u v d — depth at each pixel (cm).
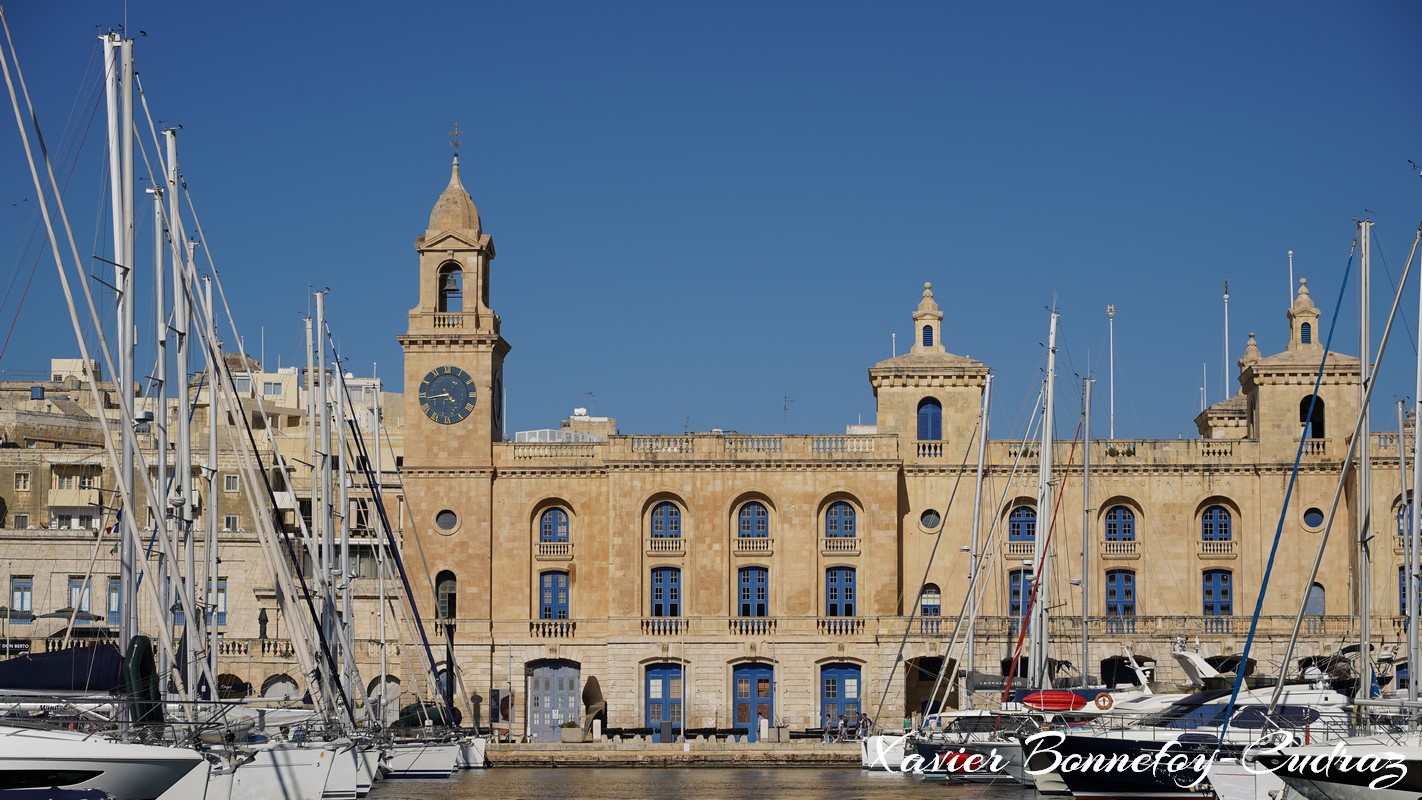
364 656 10375
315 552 8700
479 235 10738
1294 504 10338
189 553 6594
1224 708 6762
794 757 9138
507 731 10269
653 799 7219
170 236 6862
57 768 4856
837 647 10206
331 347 9412
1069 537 10419
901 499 10525
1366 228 6969
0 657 9362
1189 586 10375
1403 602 10062
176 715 5762
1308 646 9944
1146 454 10462
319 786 6400
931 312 10719
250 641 10038
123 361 6153
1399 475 10112
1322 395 10431
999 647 10131
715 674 10244
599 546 10538
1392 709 6259
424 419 10575
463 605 10431
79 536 10369
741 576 10400
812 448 10425
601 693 10319
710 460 10394
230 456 12344
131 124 6241
